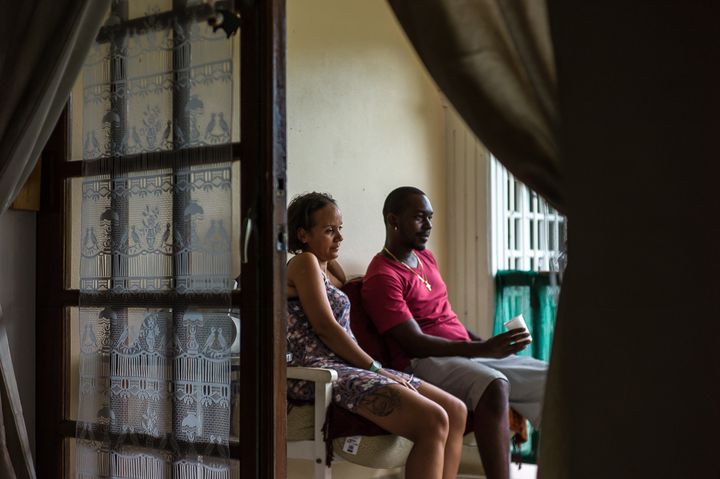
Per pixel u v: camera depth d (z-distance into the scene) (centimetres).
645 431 154
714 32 154
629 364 156
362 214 427
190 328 241
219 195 236
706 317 152
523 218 486
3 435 251
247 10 235
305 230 341
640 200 156
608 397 157
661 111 156
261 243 231
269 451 229
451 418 319
